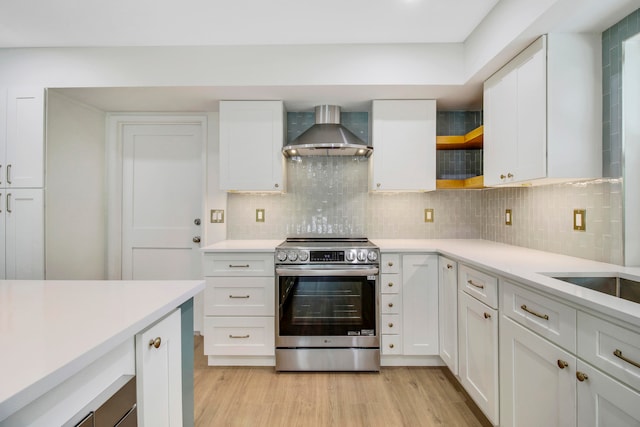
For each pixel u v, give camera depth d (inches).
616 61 63.0
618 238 62.9
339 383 87.2
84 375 28.9
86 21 80.4
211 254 95.0
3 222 93.1
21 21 80.2
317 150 103.7
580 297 41.5
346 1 72.8
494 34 75.2
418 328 94.0
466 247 93.1
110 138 118.0
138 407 35.7
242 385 86.3
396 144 103.4
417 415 73.4
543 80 66.3
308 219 116.5
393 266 94.2
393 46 91.5
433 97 102.0
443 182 104.5
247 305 94.9
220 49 92.3
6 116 92.9
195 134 120.6
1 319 34.7
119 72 92.4
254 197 116.8
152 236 121.0
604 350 39.2
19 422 23.2
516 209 95.3
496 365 63.6
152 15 77.9
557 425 47.1
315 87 93.6
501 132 81.2
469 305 74.9
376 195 116.5
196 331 121.6
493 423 64.0
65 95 99.5
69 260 102.8
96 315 35.8
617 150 62.9
